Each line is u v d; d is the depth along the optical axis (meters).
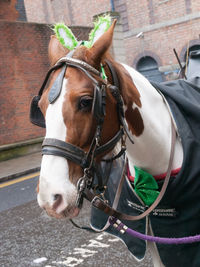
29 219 4.34
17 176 6.91
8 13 10.25
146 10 13.40
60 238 3.66
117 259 3.08
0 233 3.97
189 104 1.71
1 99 8.37
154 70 13.92
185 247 1.74
